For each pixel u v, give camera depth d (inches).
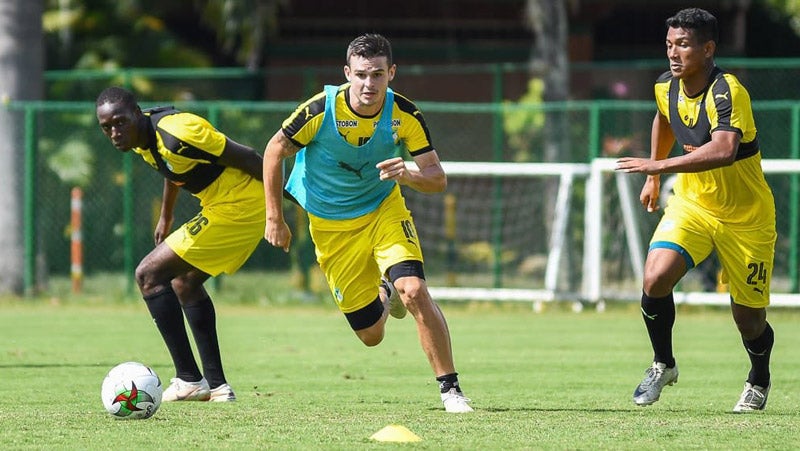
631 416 774.5
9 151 1895.9
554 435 685.9
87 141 2218.3
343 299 810.8
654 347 804.0
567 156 1982.0
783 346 1337.4
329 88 768.3
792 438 682.8
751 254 785.6
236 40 2630.4
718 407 853.2
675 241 781.3
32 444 654.5
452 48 2588.6
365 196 786.8
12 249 1893.5
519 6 2610.7
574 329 1510.8
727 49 2674.7
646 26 2738.7
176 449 639.1
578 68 1993.1
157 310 845.8
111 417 755.4
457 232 2107.5
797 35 2920.8
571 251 1886.1
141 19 2561.5
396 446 647.1
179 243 842.8
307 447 644.7
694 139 771.4
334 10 2581.2
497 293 1737.2
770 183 1907.0
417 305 768.9
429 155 772.6
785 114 2064.5
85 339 1364.4
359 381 1016.2
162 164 828.6
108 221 2190.0
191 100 2378.2
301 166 802.2
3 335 1406.3
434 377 1043.9
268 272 2224.4
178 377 859.4
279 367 1123.3
